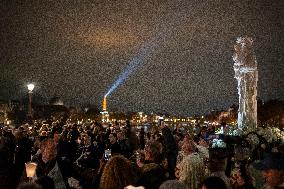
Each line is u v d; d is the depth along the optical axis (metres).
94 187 8.85
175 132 24.31
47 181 5.76
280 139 18.64
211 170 7.40
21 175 8.85
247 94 25.78
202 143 12.21
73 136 20.69
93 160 14.72
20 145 14.45
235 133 22.44
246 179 7.86
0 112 82.31
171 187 4.88
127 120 24.20
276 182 5.61
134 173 6.21
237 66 26.06
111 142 15.96
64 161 8.97
